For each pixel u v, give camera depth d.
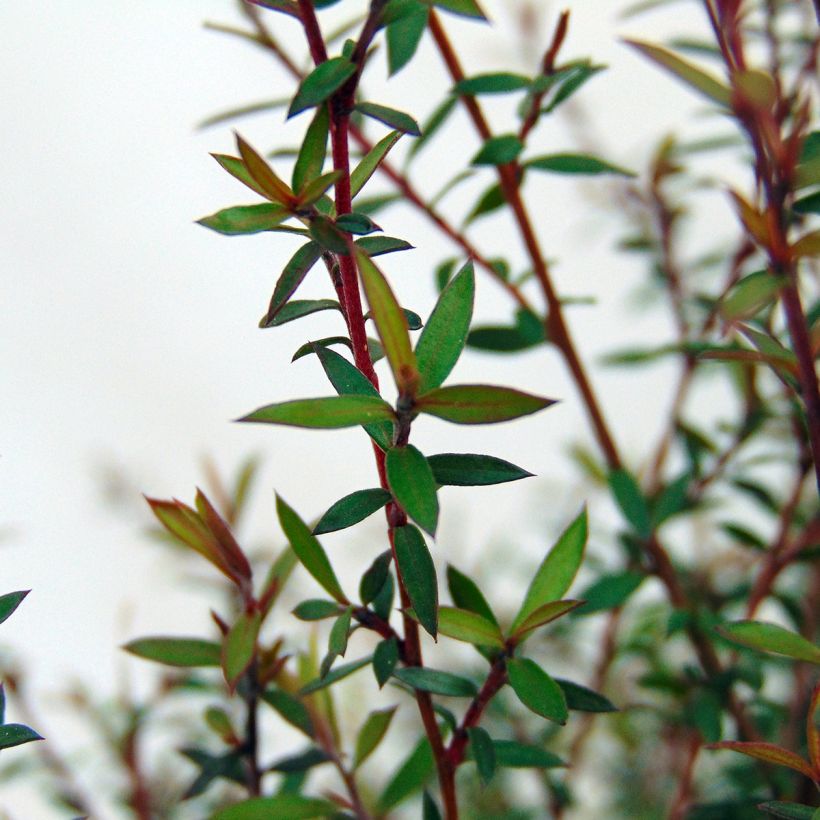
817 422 0.22
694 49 0.23
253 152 0.20
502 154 0.26
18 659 0.28
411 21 0.25
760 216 0.21
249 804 0.24
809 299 0.28
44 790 0.29
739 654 0.28
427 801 0.24
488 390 0.20
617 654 0.32
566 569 0.22
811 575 0.32
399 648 0.22
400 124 0.21
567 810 0.32
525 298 0.29
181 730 0.31
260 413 0.20
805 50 0.27
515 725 0.32
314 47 0.21
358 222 0.21
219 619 0.23
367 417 0.20
